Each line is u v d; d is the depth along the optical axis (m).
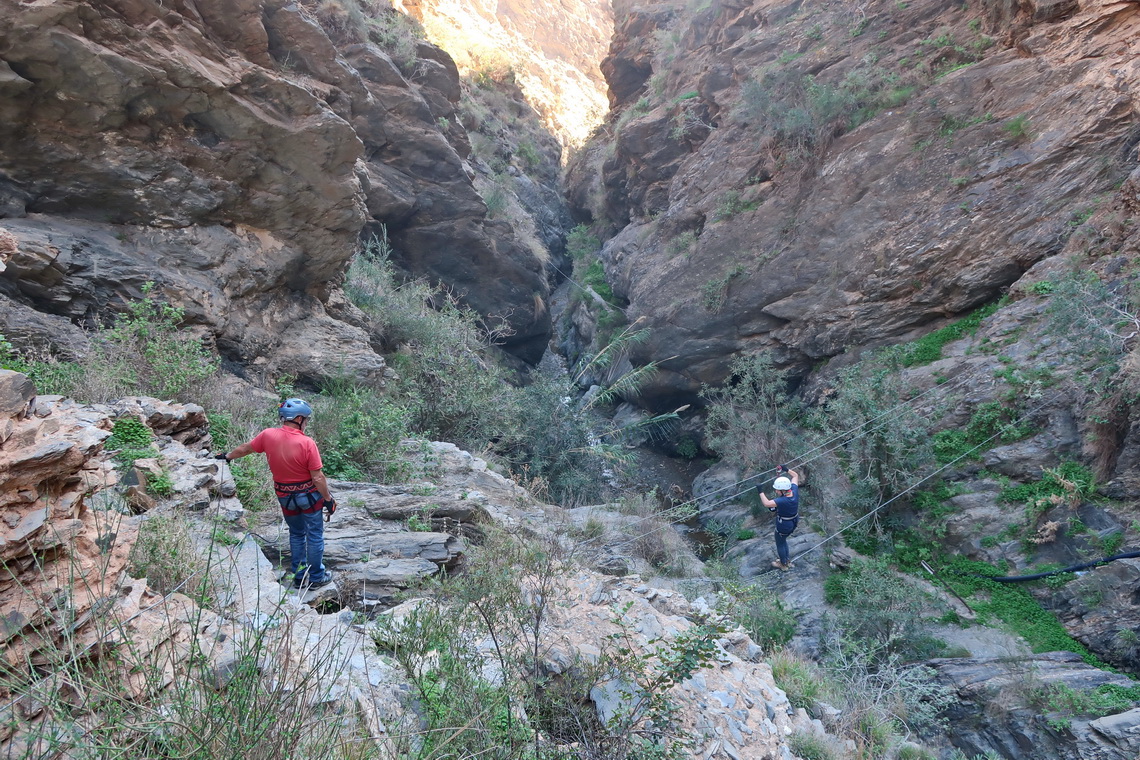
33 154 7.86
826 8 19.00
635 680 3.69
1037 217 11.92
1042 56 12.98
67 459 2.56
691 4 25.23
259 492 5.58
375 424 8.34
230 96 8.86
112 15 7.85
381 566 5.13
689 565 9.32
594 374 21.00
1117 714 6.30
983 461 9.96
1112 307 9.05
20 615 2.22
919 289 13.14
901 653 7.81
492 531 5.25
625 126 24.36
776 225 15.90
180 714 1.99
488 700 3.02
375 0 20.12
